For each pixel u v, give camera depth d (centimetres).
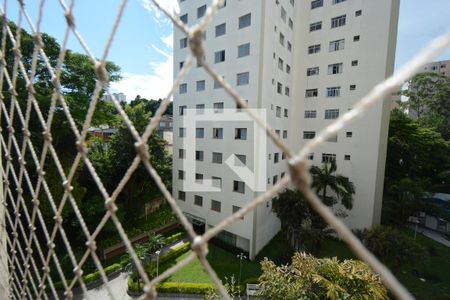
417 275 1126
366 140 1358
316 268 624
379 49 1298
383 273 63
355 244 66
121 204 1473
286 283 617
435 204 1617
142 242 1398
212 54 1334
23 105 871
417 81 2580
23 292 241
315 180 1291
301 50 1534
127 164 1578
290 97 1551
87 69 1162
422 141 1900
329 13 1436
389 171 1905
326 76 1465
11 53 855
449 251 1375
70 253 167
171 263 1213
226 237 1383
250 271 1145
